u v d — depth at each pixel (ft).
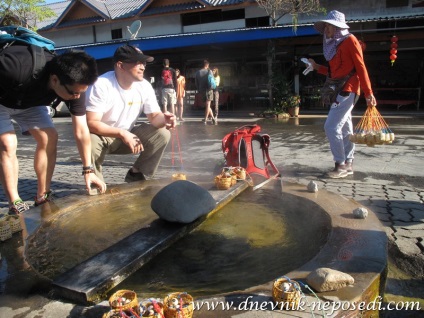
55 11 95.09
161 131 14.64
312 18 55.36
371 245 7.45
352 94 16.62
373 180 17.37
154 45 53.88
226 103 61.00
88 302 5.93
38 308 5.80
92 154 13.69
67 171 21.30
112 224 9.67
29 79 9.25
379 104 56.29
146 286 6.87
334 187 16.31
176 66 64.64
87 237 8.92
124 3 79.46
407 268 9.72
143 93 14.65
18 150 29.14
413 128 34.40
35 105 10.41
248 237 8.77
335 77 16.90
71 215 10.16
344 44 16.20
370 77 56.44
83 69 8.81
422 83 53.88
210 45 56.54
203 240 8.60
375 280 6.26
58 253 8.11
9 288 6.37
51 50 10.24
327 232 8.33
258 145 13.60
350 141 16.22
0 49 9.28
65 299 6.05
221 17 63.00
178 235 8.41
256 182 12.24
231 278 7.06
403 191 15.64
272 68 49.49
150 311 5.18
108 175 19.97
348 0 53.06
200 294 6.55
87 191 11.75
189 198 8.79
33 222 9.32
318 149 25.44
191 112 60.13
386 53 54.70
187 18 66.08
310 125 39.11
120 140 14.51
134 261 6.99
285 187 11.54
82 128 11.04
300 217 9.89
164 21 67.51
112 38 74.90
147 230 8.42
